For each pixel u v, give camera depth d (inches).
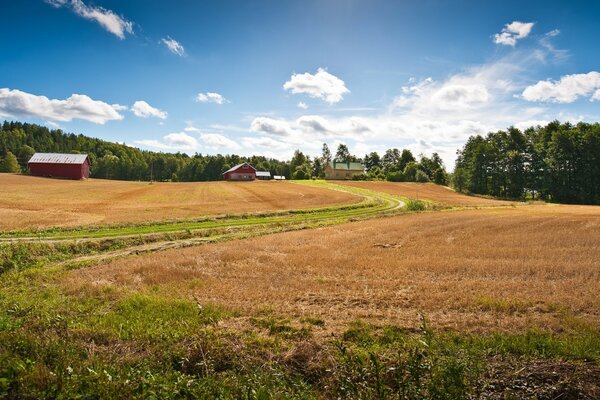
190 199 2635.3
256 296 552.1
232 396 286.8
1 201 2065.7
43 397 267.7
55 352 337.7
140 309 493.4
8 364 300.0
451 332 408.8
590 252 875.4
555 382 308.7
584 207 2763.3
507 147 4544.8
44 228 1286.9
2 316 426.9
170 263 796.6
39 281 673.6
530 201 3538.4
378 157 7844.5
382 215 2034.9
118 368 320.2
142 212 1849.2
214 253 916.6
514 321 440.5
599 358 344.5
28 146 6545.3
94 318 456.1
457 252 915.4
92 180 4402.1
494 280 642.2
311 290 583.8
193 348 353.4
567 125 4434.1
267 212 1985.7
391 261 800.9
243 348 363.3
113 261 841.5
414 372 283.0
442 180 5182.1
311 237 1213.7
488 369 322.7
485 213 2066.9
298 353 350.0
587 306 494.9
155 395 275.4
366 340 393.7
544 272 683.4
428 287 594.6
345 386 285.4
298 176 5713.6
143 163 6855.3
